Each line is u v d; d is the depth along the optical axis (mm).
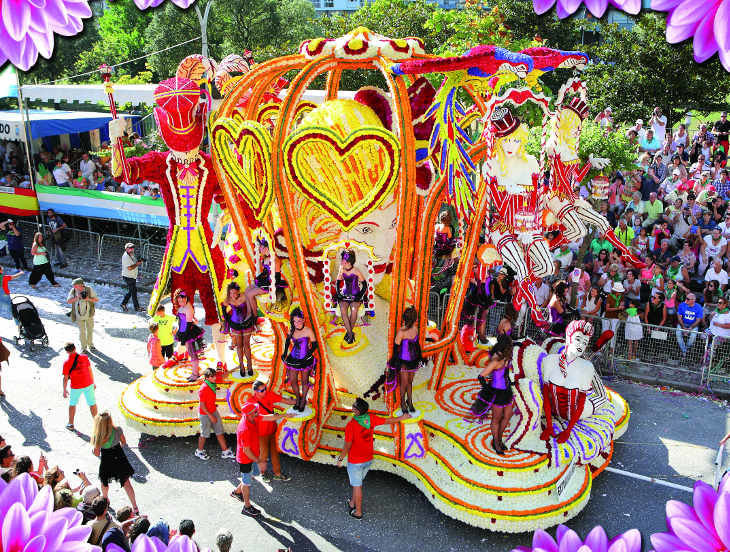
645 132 19516
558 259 15367
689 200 16906
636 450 10492
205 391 9859
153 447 10641
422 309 9742
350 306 9922
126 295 16312
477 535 8594
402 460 9562
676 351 12883
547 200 10391
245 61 12031
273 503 9219
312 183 8727
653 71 21578
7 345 14297
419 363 9148
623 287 13414
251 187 9344
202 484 9648
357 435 8555
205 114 10938
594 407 9617
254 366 11727
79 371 10734
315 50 9047
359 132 8383
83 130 23438
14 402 11820
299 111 11211
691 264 14828
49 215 19281
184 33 32844
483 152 10570
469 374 11484
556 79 30297
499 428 8883
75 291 13688
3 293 14242
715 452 10367
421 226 9398
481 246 10555
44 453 10250
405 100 8477
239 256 12648
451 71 8352
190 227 11242
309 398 10398
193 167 11047
